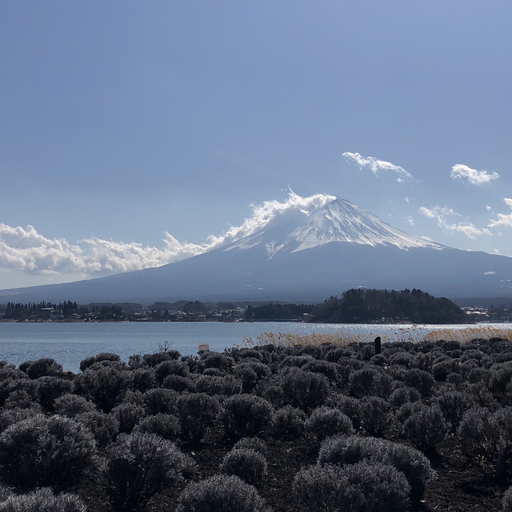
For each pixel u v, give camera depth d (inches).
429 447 369.7
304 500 241.0
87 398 538.9
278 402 530.9
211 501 222.7
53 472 287.3
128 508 265.4
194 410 400.8
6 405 465.1
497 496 283.3
